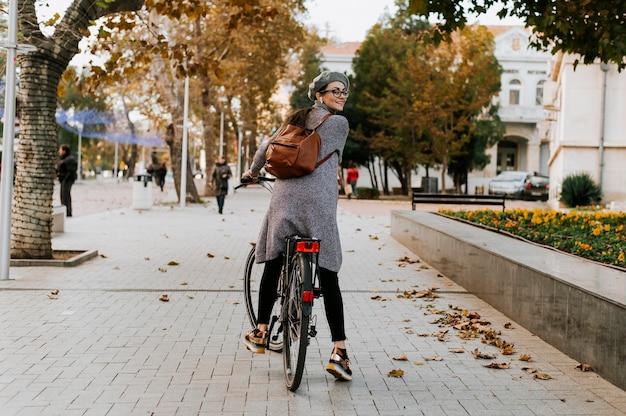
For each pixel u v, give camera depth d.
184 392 4.70
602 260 7.34
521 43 58.72
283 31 29.59
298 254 4.77
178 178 28.70
